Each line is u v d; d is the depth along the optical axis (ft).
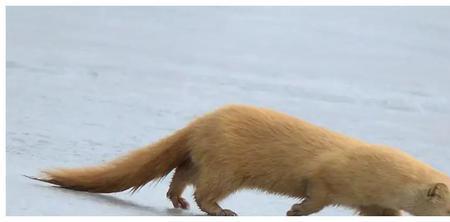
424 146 49.16
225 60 71.31
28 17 85.71
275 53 75.87
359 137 50.52
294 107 56.49
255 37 82.94
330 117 54.54
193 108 54.08
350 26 91.50
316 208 32.76
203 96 57.62
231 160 33.47
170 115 51.88
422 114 57.52
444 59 78.33
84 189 34.22
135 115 50.88
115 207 31.81
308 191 32.86
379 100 60.64
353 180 32.27
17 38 74.13
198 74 64.75
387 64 74.28
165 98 56.18
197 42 78.79
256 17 94.58
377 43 83.56
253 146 33.50
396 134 51.60
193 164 34.32
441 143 50.08
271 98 58.49
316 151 33.06
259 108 34.30
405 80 68.33
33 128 44.96
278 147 33.35
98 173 34.06
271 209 35.83
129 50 72.64
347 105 58.18
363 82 66.59
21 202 29.96
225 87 60.95
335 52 78.02
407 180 32.12
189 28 85.87
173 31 83.66
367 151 32.71
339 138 33.53
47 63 64.13
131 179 34.30
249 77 65.05
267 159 33.37
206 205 33.68
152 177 34.47
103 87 57.82
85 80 59.52
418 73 71.56
